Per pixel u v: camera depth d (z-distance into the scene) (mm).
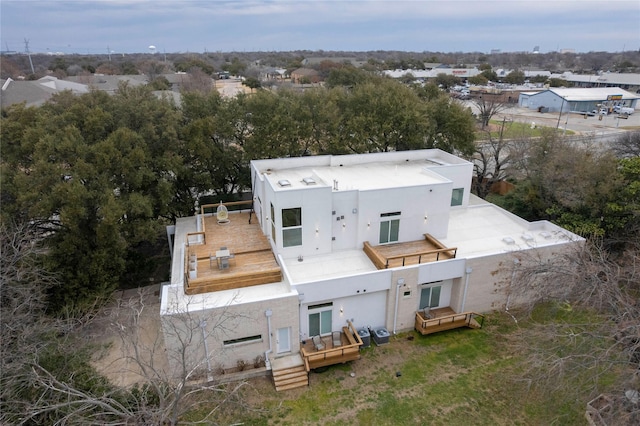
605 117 75250
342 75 66750
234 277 17438
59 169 19406
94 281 20234
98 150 20984
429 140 34125
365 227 20656
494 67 179000
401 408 15000
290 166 25484
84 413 12867
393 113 32125
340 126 32406
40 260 18859
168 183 23641
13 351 13500
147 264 25016
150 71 104312
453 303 20141
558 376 13438
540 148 29719
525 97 88312
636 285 16312
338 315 18297
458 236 22484
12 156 20938
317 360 16438
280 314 16359
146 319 20406
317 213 19484
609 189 22750
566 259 17406
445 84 106250
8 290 16156
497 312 20609
